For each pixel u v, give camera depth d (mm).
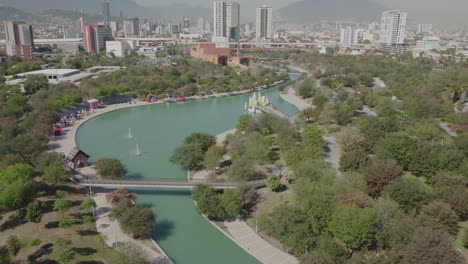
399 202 86188
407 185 88875
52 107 194000
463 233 80500
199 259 80875
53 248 77750
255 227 92000
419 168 108938
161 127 190625
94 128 186875
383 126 144875
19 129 152250
